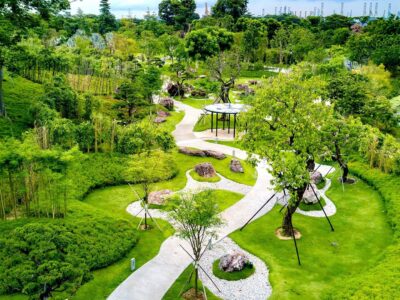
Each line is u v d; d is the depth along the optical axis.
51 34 108.81
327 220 43.00
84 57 90.25
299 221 42.72
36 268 22.95
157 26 172.38
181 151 61.34
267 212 44.66
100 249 34.66
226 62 102.56
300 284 32.12
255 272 33.94
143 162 40.78
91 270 33.03
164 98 88.00
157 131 57.19
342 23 183.00
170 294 30.58
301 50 133.38
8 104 63.28
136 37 152.88
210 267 34.34
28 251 24.69
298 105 39.31
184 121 80.00
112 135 55.72
